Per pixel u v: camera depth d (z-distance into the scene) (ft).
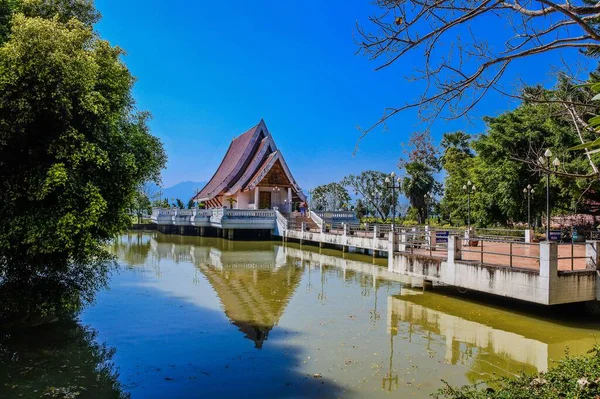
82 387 22.02
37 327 31.71
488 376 23.53
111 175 30.83
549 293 31.42
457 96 12.62
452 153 141.28
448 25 11.09
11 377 23.18
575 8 10.16
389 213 168.55
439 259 41.42
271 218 109.40
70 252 28.96
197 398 20.79
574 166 67.56
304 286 49.08
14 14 27.99
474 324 33.45
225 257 76.74
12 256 29.27
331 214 115.44
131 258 74.43
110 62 31.32
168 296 43.01
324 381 22.70
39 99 25.73
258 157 130.72
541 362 25.73
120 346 27.99
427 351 27.48
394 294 44.42
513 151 85.20
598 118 8.44
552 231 74.54
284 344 28.55
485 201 99.66
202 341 29.09
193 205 192.03
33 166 27.17
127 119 36.19
